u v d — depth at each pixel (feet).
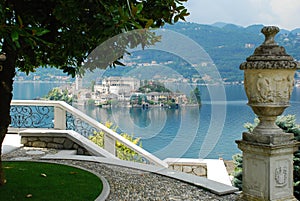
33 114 28.55
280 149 13.99
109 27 10.84
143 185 17.15
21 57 17.43
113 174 19.04
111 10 10.76
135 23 10.02
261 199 14.25
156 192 16.19
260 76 13.83
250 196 14.66
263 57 13.71
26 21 13.97
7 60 14.71
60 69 17.19
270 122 14.48
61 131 26.22
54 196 14.58
